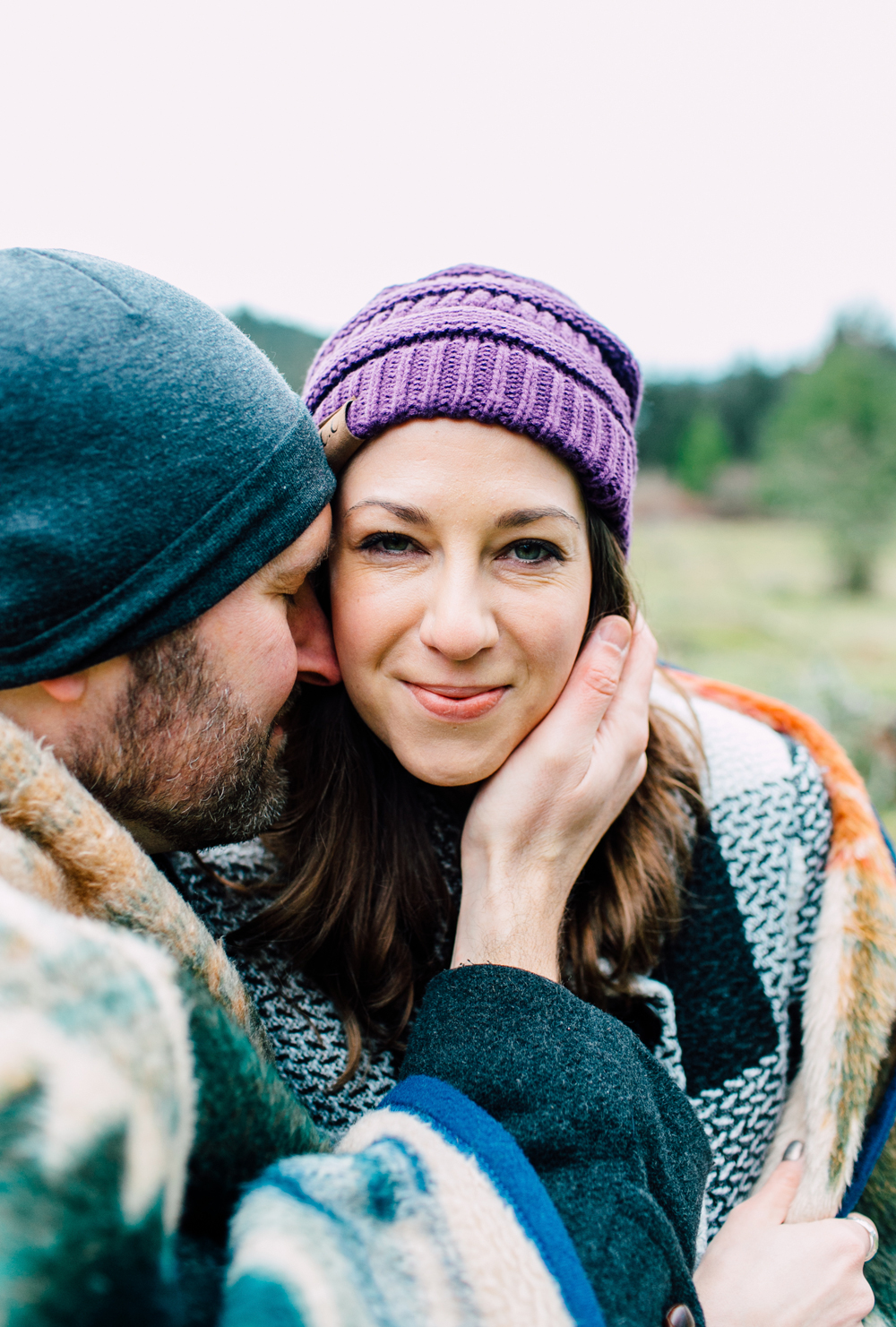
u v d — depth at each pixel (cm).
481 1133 71
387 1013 103
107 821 71
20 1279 43
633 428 109
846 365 1756
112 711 80
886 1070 107
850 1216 104
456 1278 59
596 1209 70
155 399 76
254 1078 65
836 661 902
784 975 111
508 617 90
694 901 111
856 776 117
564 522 90
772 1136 109
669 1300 69
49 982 50
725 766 117
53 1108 45
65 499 73
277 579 87
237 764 88
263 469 82
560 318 97
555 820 96
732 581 1520
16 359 72
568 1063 79
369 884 102
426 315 90
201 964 75
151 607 77
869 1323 107
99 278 78
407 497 86
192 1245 60
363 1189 61
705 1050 107
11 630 73
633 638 109
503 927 93
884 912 108
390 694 94
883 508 1509
